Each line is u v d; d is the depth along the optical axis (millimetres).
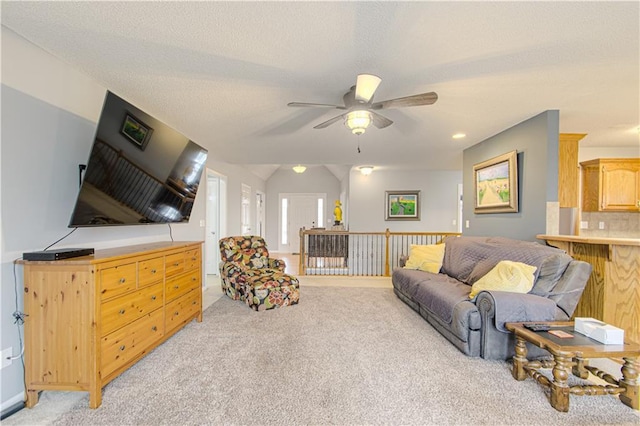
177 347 2564
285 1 1497
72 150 2174
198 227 4605
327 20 1655
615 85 2486
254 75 2307
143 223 2619
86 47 1920
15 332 1767
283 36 1808
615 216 4676
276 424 1618
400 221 7195
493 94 2662
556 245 3018
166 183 2830
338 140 4234
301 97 2721
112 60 2084
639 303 2377
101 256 1912
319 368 2213
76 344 1765
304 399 1837
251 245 4676
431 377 2102
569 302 2436
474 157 4488
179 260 2777
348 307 3762
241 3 1516
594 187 4617
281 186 9953
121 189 2260
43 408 1751
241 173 7035
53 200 2023
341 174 8852
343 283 5195
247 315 3434
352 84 2453
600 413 1726
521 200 3459
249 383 2010
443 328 2807
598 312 2639
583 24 1693
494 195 3916
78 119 2227
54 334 1770
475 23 1681
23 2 1489
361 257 7102
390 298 4203
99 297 1797
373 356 2414
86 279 1766
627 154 5016
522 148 3426
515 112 3111
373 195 7227
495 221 3963
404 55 2018
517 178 3498
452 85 2477
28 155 1853
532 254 2764
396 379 2070
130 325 2084
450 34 1785
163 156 2693
